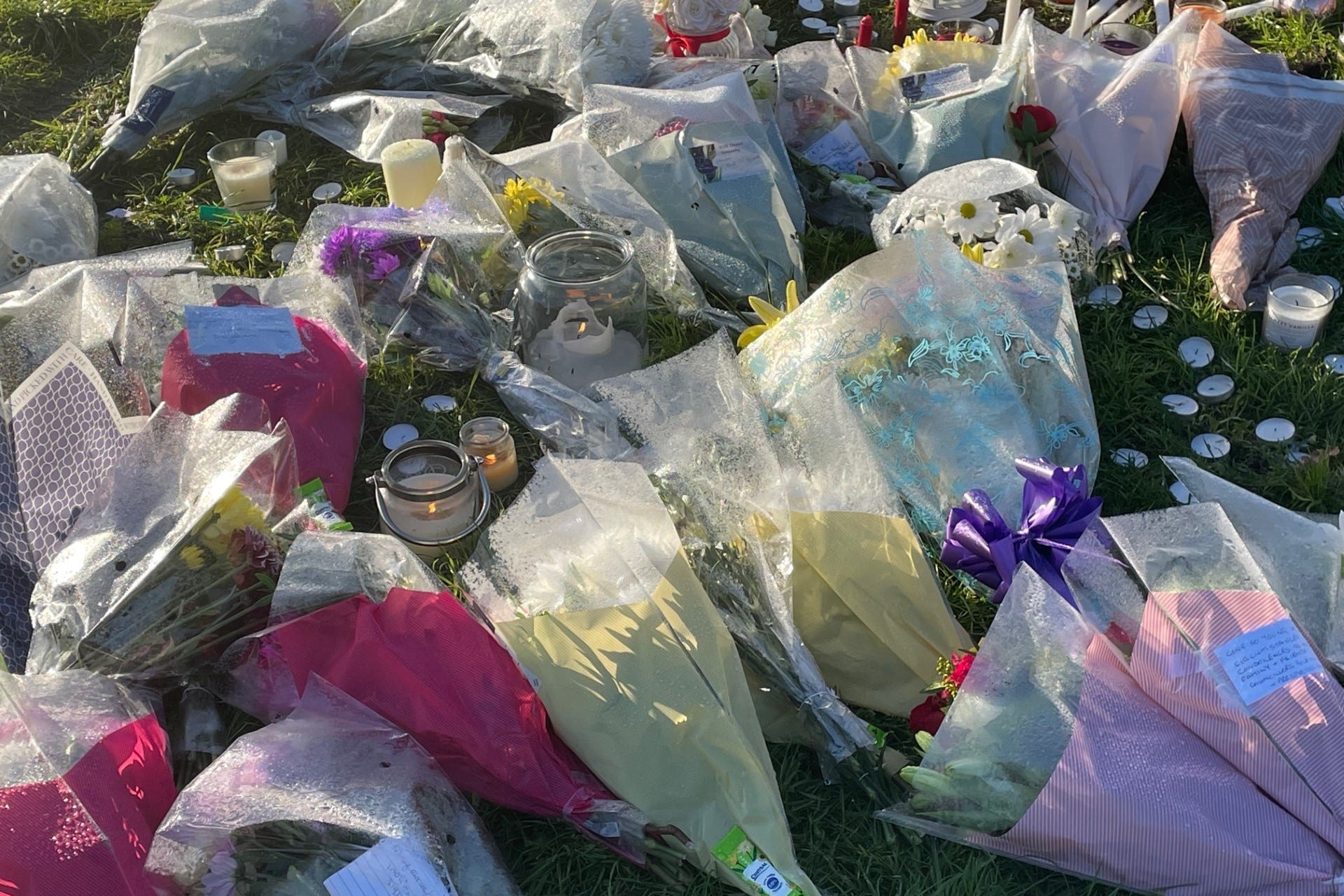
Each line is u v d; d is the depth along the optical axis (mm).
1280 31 4926
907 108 4078
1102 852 2078
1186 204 4000
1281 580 2420
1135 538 2258
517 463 3129
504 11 4570
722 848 2170
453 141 3701
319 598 2312
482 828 2178
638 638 2242
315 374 3016
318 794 2016
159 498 2449
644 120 3863
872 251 3846
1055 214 3523
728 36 4617
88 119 4836
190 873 1979
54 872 1932
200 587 2354
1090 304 3574
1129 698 2158
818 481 2611
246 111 4785
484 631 2316
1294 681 2109
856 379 2854
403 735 2197
